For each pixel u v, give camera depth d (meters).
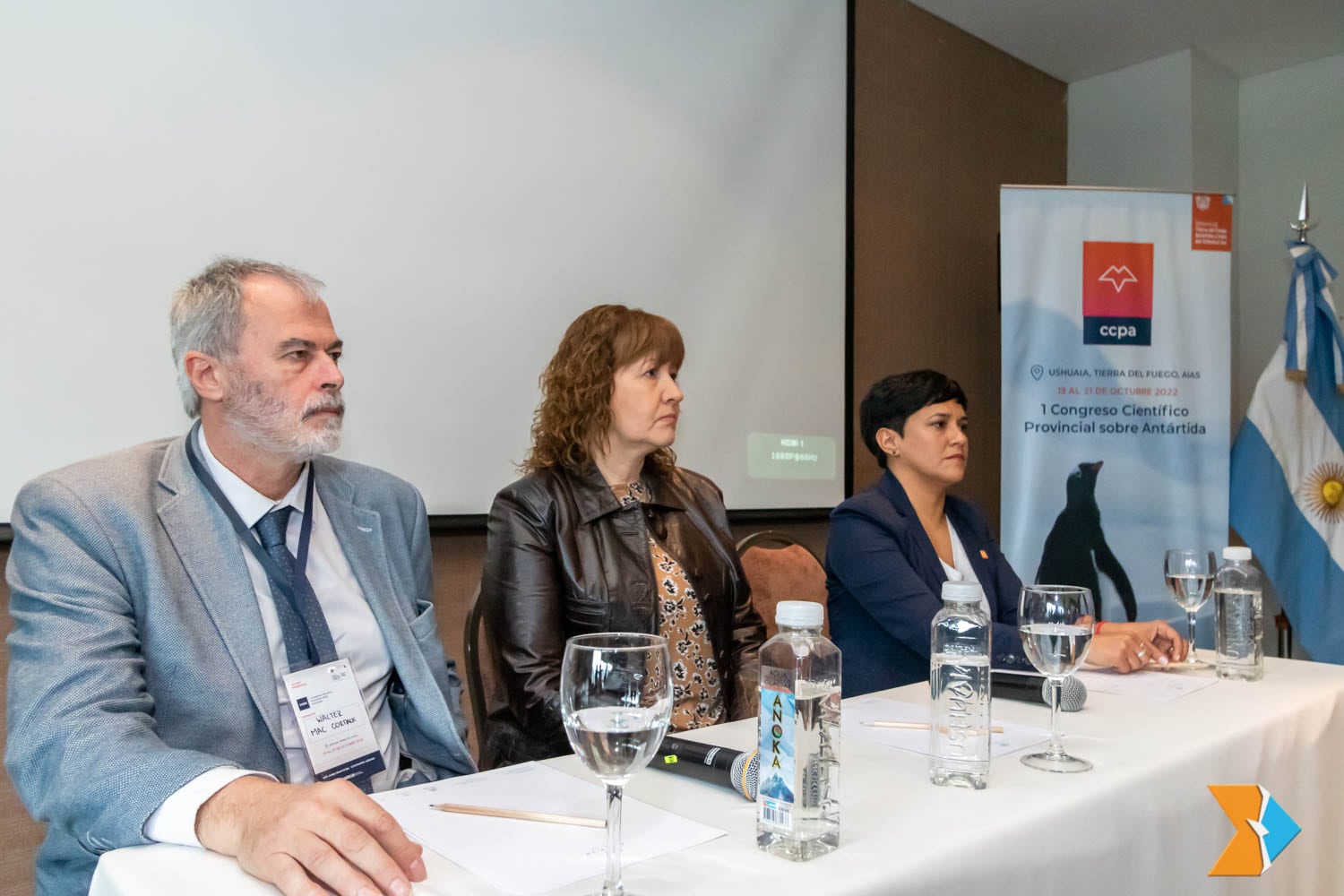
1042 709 1.43
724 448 3.15
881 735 1.27
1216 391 3.40
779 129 3.29
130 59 2.04
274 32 2.23
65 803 0.95
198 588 1.28
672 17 3.00
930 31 3.91
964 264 4.05
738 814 0.95
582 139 2.78
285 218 2.25
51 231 1.96
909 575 2.04
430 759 1.48
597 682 0.73
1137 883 1.08
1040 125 4.42
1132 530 3.35
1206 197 3.41
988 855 0.89
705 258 3.08
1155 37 4.11
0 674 1.91
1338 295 4.19
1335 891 1.52
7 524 1.91
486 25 2.58
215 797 0.88
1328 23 3.97
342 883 0.75
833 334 3.46
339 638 1.45
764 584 2.45
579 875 0.79
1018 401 3.36
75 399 1.98
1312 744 1.47
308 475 1.50
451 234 2.51
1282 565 3.42
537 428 2.04
